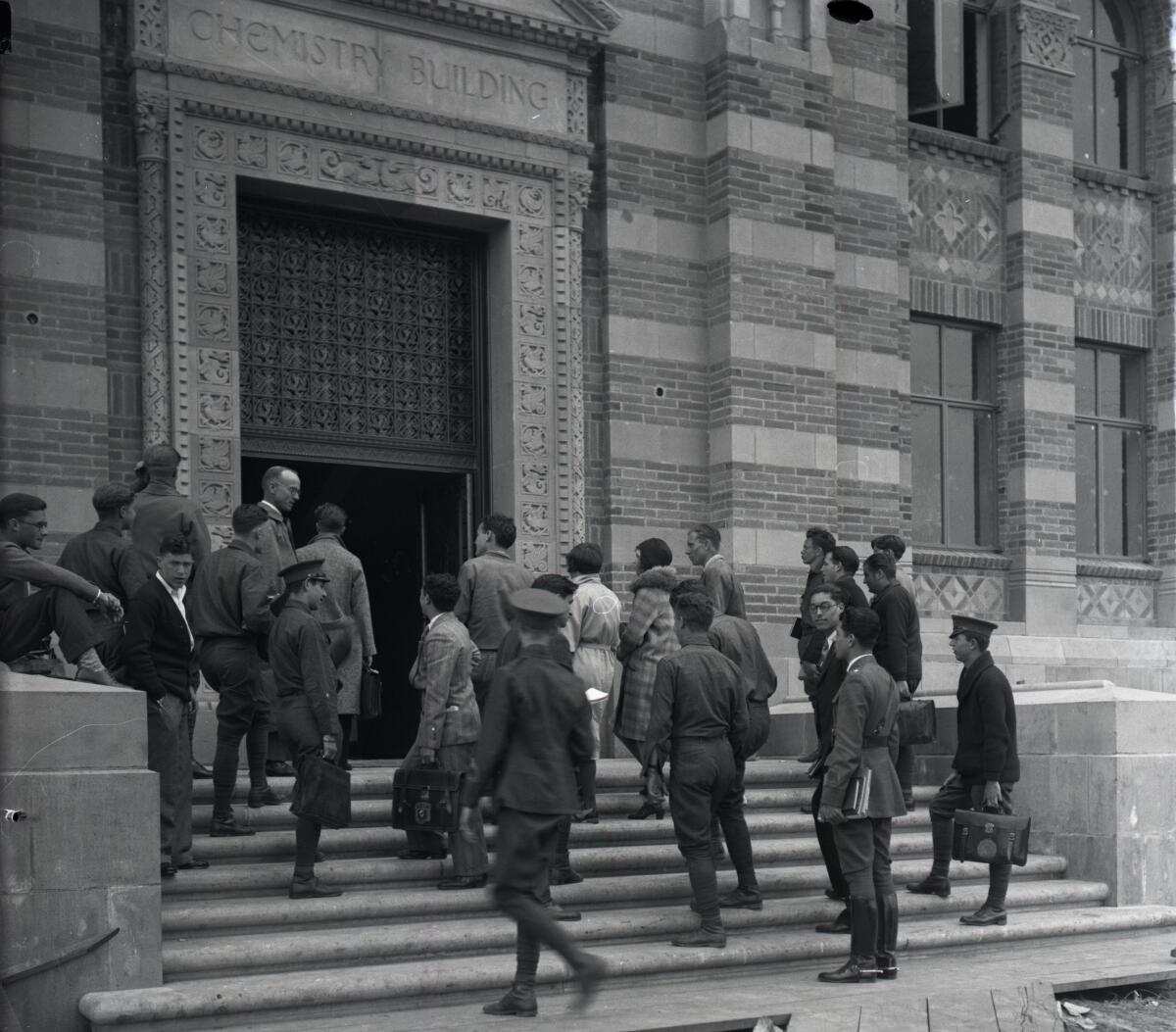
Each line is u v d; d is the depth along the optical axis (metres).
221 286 10.48
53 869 6.48
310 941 7.11
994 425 15.40
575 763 6.59
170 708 7.49
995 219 15.41
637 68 12.66
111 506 8.14
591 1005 7.02
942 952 8.55
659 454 12.54
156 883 6.71
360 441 11.53
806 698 12.68
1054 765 10.50
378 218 11.65
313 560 7.89
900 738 9.87
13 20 9.73
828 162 13.31
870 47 14.05
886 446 13.80
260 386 11.09
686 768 7.84
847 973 7.66
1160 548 16.41
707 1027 6.61
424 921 7.80
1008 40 15.58
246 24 10.67
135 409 10.21
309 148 10.93
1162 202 16.61
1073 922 9.15
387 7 11.23
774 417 12.80
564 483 11.95
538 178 12.01
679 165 12.83
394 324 11.78
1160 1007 7.91
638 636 9.21
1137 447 16.64
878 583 10.12
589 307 12.41
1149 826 10.16
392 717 12.47
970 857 8.73
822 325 13.14
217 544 10.29
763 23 13.18
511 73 11.86
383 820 8.91
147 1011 6.31
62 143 9.89
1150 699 10.41
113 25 10.28
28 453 9.60
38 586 7.64
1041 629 15.02
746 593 12.53
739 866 8.37
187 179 10.38
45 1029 6.37
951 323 15.24
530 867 6.31
